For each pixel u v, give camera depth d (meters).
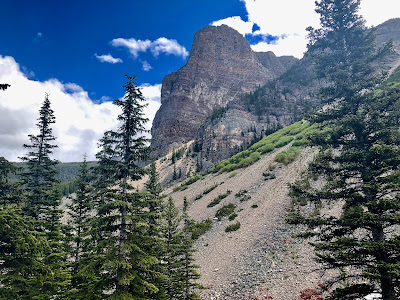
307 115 15.31
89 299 12.75
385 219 9.41
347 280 16.27
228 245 29.45
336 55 16.84
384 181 10.40
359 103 13.87
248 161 62.31
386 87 13.23
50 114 23.38
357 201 11.15
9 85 7.88
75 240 21.05
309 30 18.23
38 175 22.03
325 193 11.70
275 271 21.11
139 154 14.72
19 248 13.38
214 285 22.69
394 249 8.95
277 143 66.50
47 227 20.06
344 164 11.34
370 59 15.29
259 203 36.91
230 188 49.81
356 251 9.80
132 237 13.22
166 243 19.64
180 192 68.06
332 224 11.03
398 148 10.52
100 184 21.11
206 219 39.84
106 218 12.97
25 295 14.69
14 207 15.75
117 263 11.85
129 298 11.70
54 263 16.67
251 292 19.67
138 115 15.27
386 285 9.24
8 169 17.67
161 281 15.97
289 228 26.78
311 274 18.77
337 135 12.74
